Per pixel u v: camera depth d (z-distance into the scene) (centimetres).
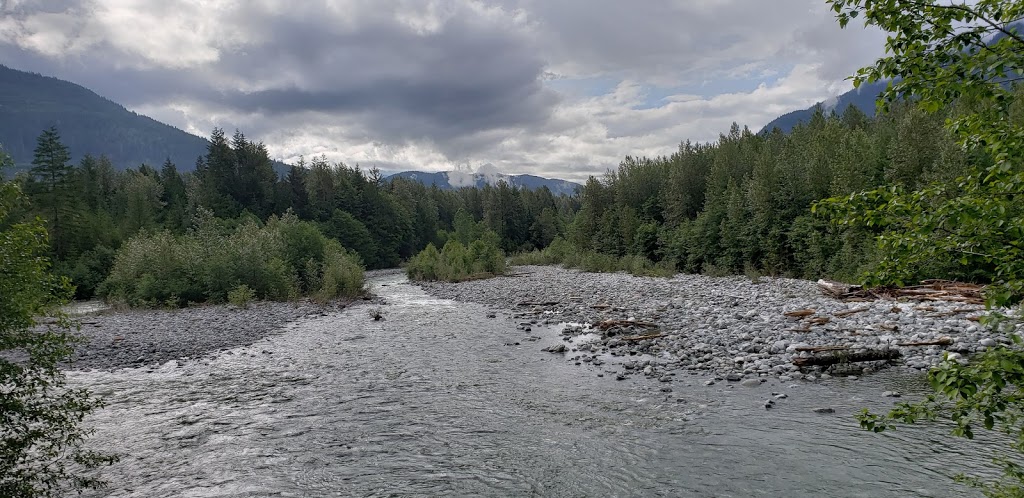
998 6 366
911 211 401
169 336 2103
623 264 5322
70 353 635
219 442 1003
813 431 952
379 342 1941
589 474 838
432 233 10831
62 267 4144
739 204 4438
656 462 866
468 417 1110
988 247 366
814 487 761
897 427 946
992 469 768
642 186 7094
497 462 894
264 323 2430
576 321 2242
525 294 3331
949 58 387
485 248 5456
